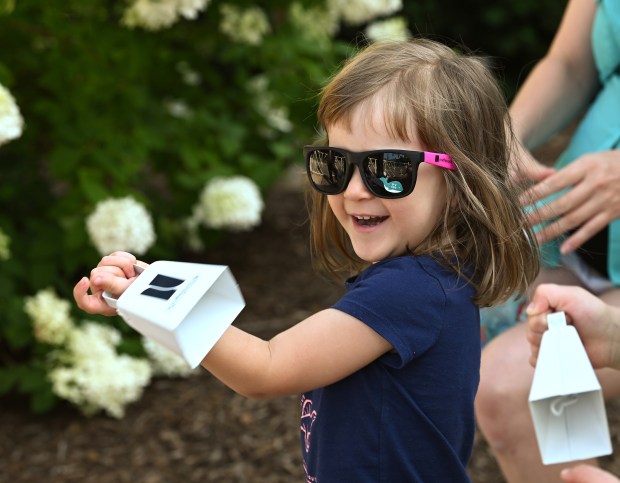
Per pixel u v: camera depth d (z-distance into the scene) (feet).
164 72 12.55
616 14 6.57
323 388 4.44
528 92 7.25
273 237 15.37
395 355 4.25
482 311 6.58
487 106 4.63
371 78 4.45
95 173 10.02
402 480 4.29
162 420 9.75
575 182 5.95
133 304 3.91
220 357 4.09
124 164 10.26
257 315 12.30
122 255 4.33
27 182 11.80
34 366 9.67
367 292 4.24
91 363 9.37
